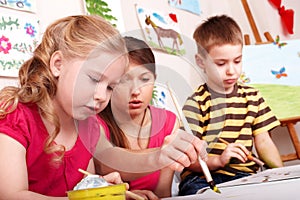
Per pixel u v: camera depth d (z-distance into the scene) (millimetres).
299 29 2318
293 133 2014
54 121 886
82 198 613
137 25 1770
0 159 828
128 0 1760
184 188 1404
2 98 907
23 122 884
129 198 750
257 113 1728
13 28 1252
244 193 820
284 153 2156
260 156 1711
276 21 2332
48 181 946
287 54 2033
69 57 852
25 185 838
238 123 1672
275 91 1979
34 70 945
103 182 644
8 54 1224
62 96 876
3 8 1237
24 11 1301
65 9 1471
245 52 2027
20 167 837
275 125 1752
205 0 2219
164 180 1160
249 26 2309
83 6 1545
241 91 1740
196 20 2129
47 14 1395
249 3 2348
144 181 1109
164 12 1930
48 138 890
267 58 2023
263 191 815
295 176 983
